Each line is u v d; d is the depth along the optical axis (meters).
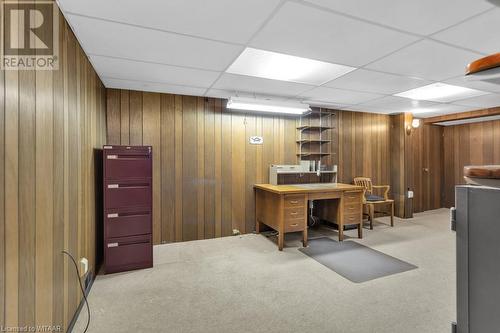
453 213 0.82
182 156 3.75
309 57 2.44
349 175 4.99
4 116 1.06
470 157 5.84
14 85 1.14
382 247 3.54
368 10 1.70
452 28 1.92
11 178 1.11
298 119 4.55
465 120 5.52
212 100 3.93
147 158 2.80
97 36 2.03
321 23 1.86
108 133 3.38
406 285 2.47
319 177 4.72
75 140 2.00
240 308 2.09
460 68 2.70
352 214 3.91
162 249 3.43
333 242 3.76
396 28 1.92
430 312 2.03
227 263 2.98
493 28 1.91
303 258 3.14
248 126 4.17
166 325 1.88
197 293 2.32
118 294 2.30
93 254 2.57
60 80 1.68
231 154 4.05
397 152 5.31
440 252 3.35
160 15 1.76
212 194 3.93
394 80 3.10
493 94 3.68
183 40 2.11
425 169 6.04
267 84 3.26
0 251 1.03
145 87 3.38
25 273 1.22
